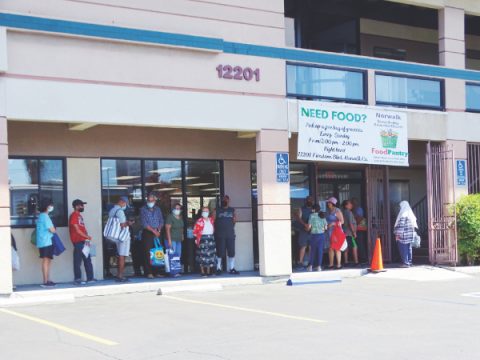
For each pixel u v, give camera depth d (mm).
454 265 17328
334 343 7902
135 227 15320
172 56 13758
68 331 9031
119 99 13133
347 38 20250
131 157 15312
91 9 12984
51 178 14398
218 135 16469
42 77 12383
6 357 7500
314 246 15953
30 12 12367
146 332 8859
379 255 16359
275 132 14922
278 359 7125
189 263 16062
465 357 7113
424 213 21297
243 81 14609
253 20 14844
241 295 12742
